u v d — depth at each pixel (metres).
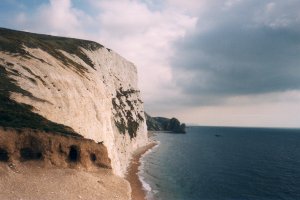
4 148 32.72
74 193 31.12
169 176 73.75
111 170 41.28
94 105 58.59
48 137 36.06
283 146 180.88
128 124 111.69
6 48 51.84
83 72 65.94
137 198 51.88
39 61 52.91
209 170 87.12
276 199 60.16
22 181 29.92
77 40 93.62
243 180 75.94
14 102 39.28
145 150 120.88
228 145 178.38
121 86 116.00
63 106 47.97
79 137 40.09
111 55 109.56
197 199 55.72
